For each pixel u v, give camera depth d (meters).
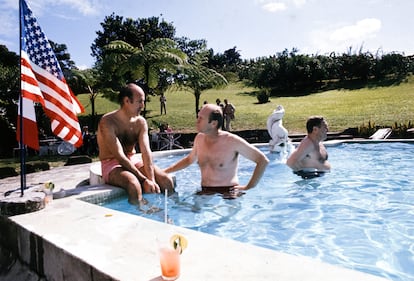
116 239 2.69
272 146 9.39
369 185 5.71
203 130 4.88
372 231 3.67
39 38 4.13
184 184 6.07
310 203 4.75
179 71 21.55
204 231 3.76
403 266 2.83
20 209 3.44
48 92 4.16
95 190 4.55
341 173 6.66
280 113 9.30
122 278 2.03
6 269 3.24
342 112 23.47
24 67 3.97
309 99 31.52
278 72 38.62
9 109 19.77
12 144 19.14
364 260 2.96
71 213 3.44
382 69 35.47
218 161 4.99
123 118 5.17
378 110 22.80
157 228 2.91
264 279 1.92
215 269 2.06
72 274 2.45
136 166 5.17
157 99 40.25
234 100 35.44
